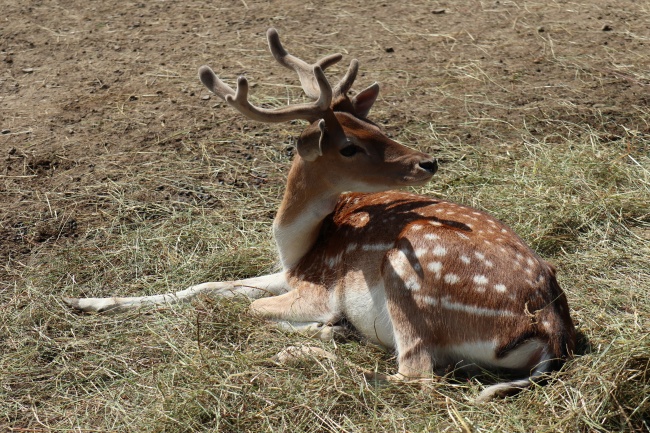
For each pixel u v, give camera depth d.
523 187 6.30
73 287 5.46
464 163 6.79
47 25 9.45
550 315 4.29
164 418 4.18
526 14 9.74
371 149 4.71
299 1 10.20
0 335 5.00
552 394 4.11
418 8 9.99
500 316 4.27
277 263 5.66
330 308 4.89
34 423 4.34
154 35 9.24
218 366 4.53
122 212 6.24
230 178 6.69
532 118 7.50
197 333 4.72
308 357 4.55
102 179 6.64
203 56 8.72
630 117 7.47
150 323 5.04
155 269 5.67
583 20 9.53
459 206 4.83
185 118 7.54
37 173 6.72
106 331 5.02
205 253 5.84
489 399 4.16
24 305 5.27
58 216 6.20
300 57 8.66
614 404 4.05
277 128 7.38
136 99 7.88
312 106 4.68
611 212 5.98
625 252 5.57
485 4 10.06
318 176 4.84
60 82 8.20
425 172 4.62
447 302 4.35
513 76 8.24
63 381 4.64
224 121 7.48
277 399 4.26
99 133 7.29
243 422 4.16
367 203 5.11
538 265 4.43
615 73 8.27
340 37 9.19
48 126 7.39
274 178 6.70
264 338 4.84
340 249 4.88
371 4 10.12
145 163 6.86
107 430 4.21
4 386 4.58
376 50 8.87
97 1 10.16
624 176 6.44
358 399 4.25
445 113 7.62
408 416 4.13
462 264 4.35
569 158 6.66
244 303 5.20
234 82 8.12
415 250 4.45
